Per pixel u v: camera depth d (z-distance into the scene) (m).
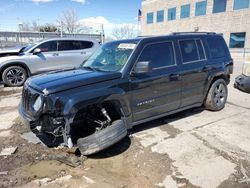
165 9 37.47
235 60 23.34
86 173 3.44
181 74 4.86
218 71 5.68
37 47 9.57
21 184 3.19
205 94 5.63
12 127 5.05
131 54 4.23
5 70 9.07
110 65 4.38
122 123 3.87
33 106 3.61
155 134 4.64
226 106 6.40
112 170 3.51
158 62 4.55
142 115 4.40
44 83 3.69
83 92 3.57
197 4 31.98
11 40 20.81
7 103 7.07
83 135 4.02
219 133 4.66
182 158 3.78
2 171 3.47
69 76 3.95
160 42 4.64
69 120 3.43
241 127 4.95
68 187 3.14
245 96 7.50
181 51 4.96
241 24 26.94
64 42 9.99
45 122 3.52
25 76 9.40
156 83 4.46
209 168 3.50
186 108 5.30
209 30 30.72
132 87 4.12
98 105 3.77
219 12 29.25
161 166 3.58
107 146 3.63
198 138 4.45
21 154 3.92
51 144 4.02
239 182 3.18
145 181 3.25
